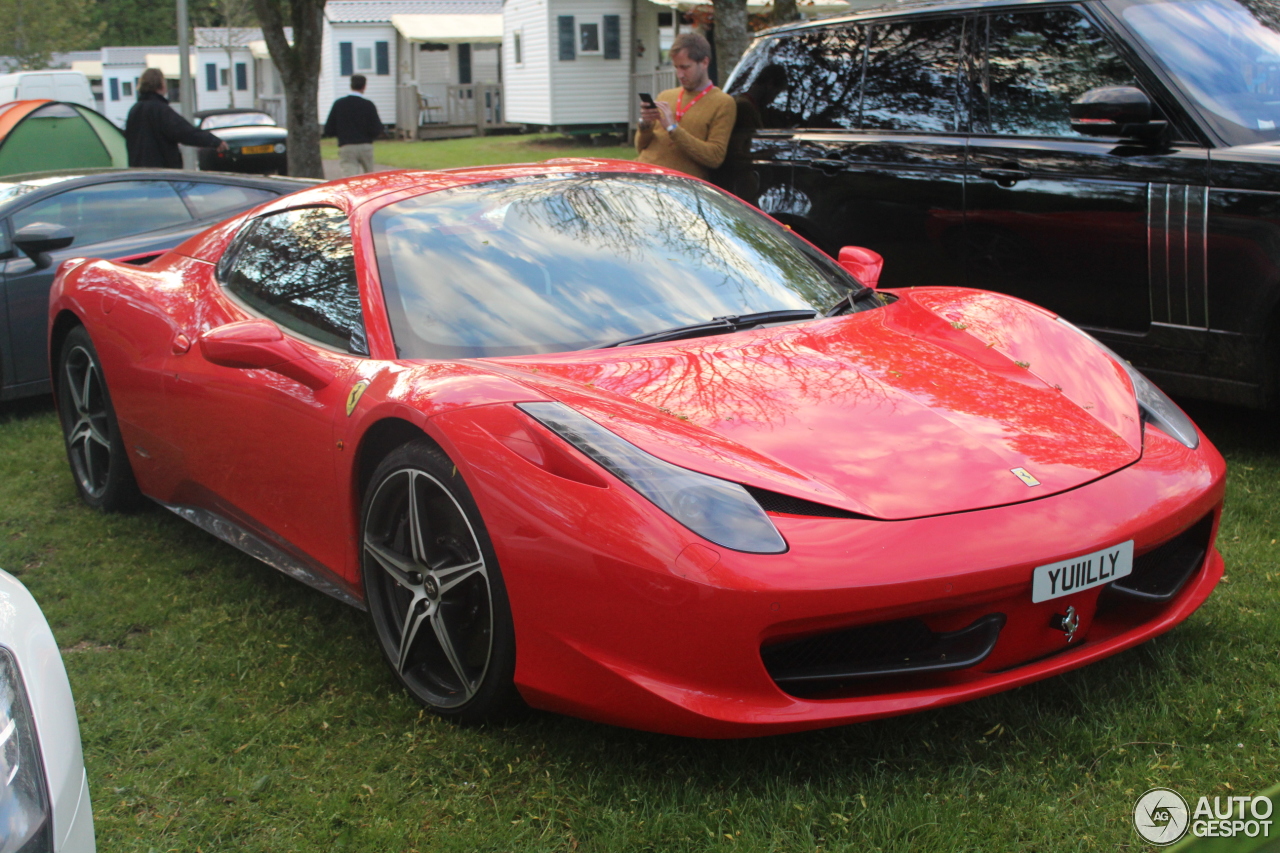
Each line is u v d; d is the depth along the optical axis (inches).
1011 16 183.0
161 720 98.3
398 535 100.6
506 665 87.2
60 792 53.4
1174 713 89.2
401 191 122.8
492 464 85.9
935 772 83.0
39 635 60.7
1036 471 86.3
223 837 81.5
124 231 235.1
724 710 76.7
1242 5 174.2
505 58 1138.0
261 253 132.3
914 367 101.0
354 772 88.6
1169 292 157.2
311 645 112.7
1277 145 150.6
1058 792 80.1
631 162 141.2
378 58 1310.3
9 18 1198.3
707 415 89.0
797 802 78.9
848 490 81.4
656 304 110.6
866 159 199.5
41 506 164.1
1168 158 155.9
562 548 81.0
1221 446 162.4
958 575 77.0
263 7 488.4
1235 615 105.9
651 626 77.5
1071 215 168.2
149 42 2443.4
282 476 114.7
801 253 128.1
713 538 76.7
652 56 1025.5
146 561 140.0
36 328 219.3
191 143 411.5
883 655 81.4
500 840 78.5
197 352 129.6
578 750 88.7
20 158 406.6
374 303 108.0
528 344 103.3
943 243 188.5
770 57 225.1
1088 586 82.1
